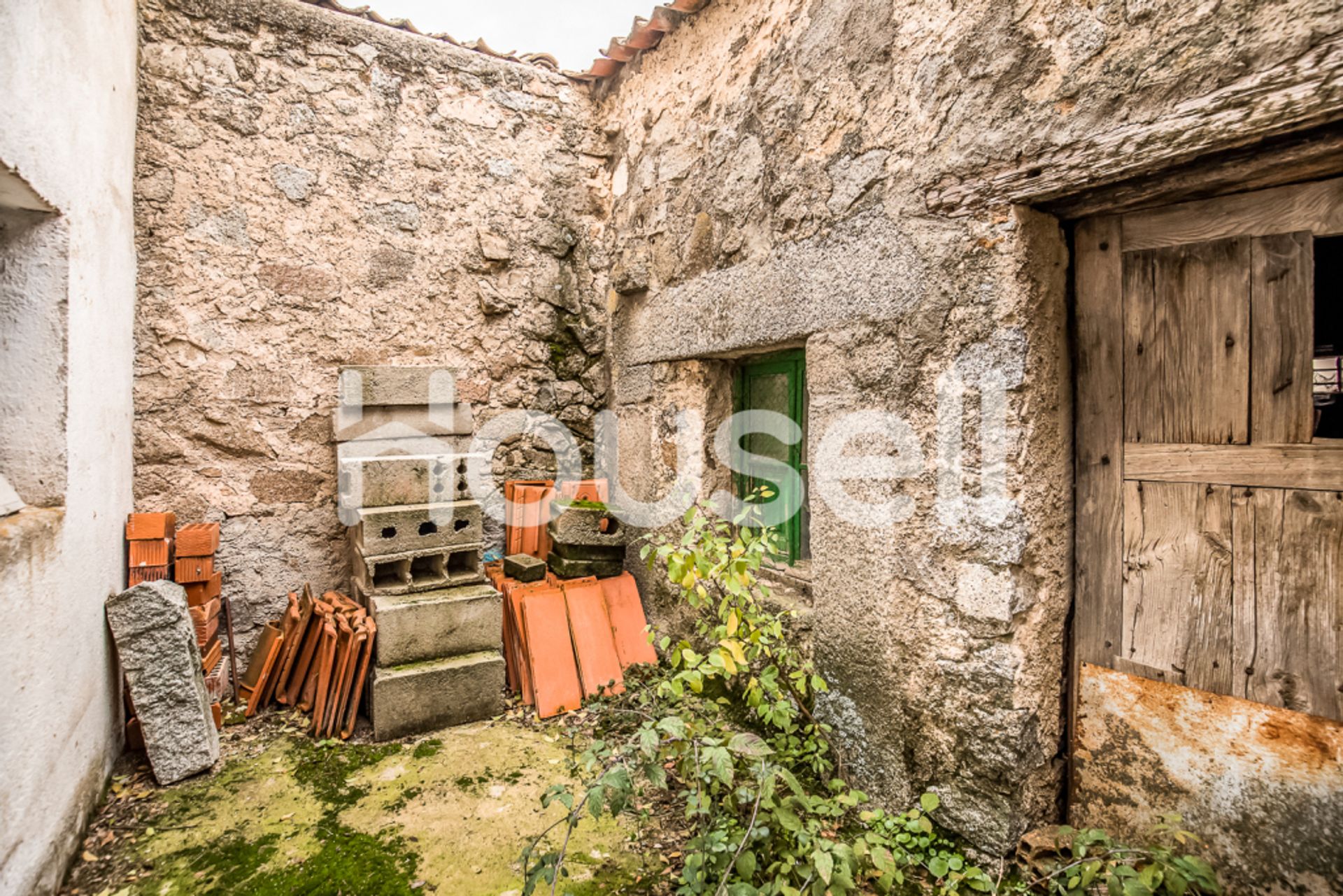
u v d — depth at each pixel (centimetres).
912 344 223
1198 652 182
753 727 290
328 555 368
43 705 191
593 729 301
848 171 246
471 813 239
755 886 188
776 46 283
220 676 304
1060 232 203
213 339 339
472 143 402
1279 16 144
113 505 277
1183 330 183
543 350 429
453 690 303
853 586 246
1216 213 176
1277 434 167
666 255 365
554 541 379
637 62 399
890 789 231
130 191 307
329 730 291
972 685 209
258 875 207
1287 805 167
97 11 257
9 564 173
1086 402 203
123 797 245
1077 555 206
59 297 222
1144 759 193
